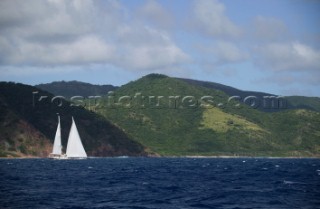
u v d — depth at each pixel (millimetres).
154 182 66938
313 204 42875
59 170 98500
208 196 48656
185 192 52656
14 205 41531
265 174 88812
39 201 44156
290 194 50625
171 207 40812
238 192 52562
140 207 40656
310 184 64000
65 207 40375
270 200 45406
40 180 70000
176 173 90625
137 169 105438
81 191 53469
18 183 64312
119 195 49469
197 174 87562
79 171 95500
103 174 85938
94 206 41062
